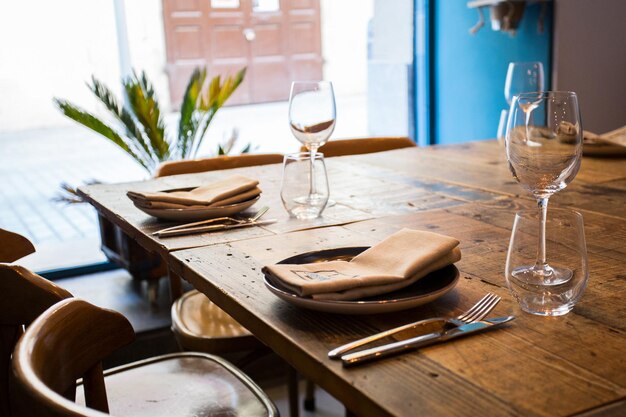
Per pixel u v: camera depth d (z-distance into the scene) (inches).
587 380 30.5
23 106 153.3
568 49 157.9
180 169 92.0
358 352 33.4
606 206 61.9
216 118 176.2
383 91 190.1
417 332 36.2
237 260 50.2
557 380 30.6
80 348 35.9
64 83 154.5
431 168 83.9
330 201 67.9
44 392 27.1
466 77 179.8
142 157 144.9
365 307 37.2
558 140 41.1
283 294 38.8
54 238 157.8
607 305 39.0
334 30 183.6
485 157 90.7
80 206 164.7
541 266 37.8
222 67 172.4
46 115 155.6
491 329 36.2
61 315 35.2
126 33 157.8
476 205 64.2
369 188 73.4
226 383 58.8
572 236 37.0
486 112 174.9
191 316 78.6
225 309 43.5
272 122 181.8
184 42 166.1
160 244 54.9
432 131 193.5
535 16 158.9
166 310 123.0
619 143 86.0
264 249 52.7
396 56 189.8
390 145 106.9
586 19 158.7
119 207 68.4
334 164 88.8
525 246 38.0
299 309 40.1
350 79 187.2
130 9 157.6
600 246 50.1
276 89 180.2
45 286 42.1
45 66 152.3
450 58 184.1
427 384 30.6
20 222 160.6
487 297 39.9
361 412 30.4
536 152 41.4
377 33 187.2
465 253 49.7
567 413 27.9
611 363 32.0
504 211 61.6
